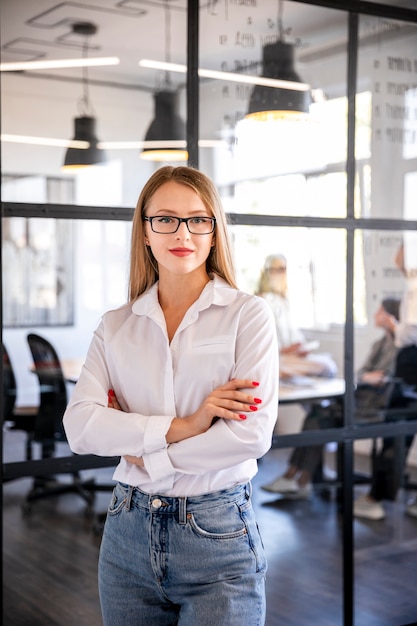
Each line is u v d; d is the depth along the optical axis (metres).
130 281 1.86
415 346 3.40
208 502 1.66
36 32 2.89
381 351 3.36
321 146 3.14
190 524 1.65
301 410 3.19
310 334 3.19
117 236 3.09
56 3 2.90
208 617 1.64
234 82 2.98
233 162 2.99
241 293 1.75
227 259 1.77
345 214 3.21
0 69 2.90
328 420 3.24
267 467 3.24
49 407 3.12
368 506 3.41
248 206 3.03
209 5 2.94
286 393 3.18
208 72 2.94
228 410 1.62
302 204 3.12
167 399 1.70
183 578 1.66
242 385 1.65
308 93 3.11
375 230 3.31
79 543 3.37
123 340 1.77
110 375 1.80
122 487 1.75
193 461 1.62
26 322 3.10
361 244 3.29
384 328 3.36
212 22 2.94
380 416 3.38
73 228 3.10
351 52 3.18
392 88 3.29
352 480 3.27
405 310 3.39
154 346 1.74
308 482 3.29
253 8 2.99
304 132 3.11
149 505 1.67
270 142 3.06
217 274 1.79
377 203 3.31
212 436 1.62
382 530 3.43
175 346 1.72
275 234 3.08
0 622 2.73
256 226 3.04
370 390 3.35
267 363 1.69
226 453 1.62
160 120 3.00
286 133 3.08
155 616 1.76
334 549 3.33
